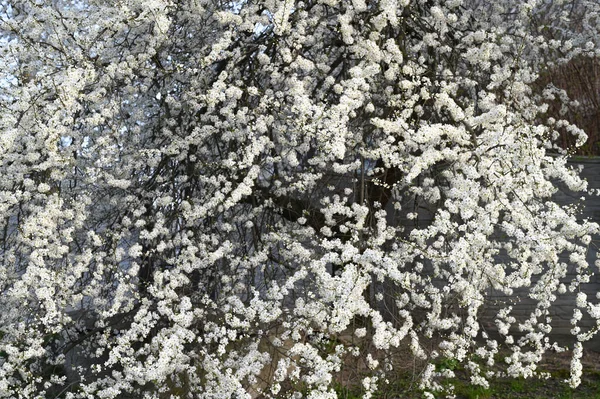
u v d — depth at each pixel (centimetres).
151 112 505
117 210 493
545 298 406
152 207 491
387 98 517
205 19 520
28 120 401
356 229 441
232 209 530
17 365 382
